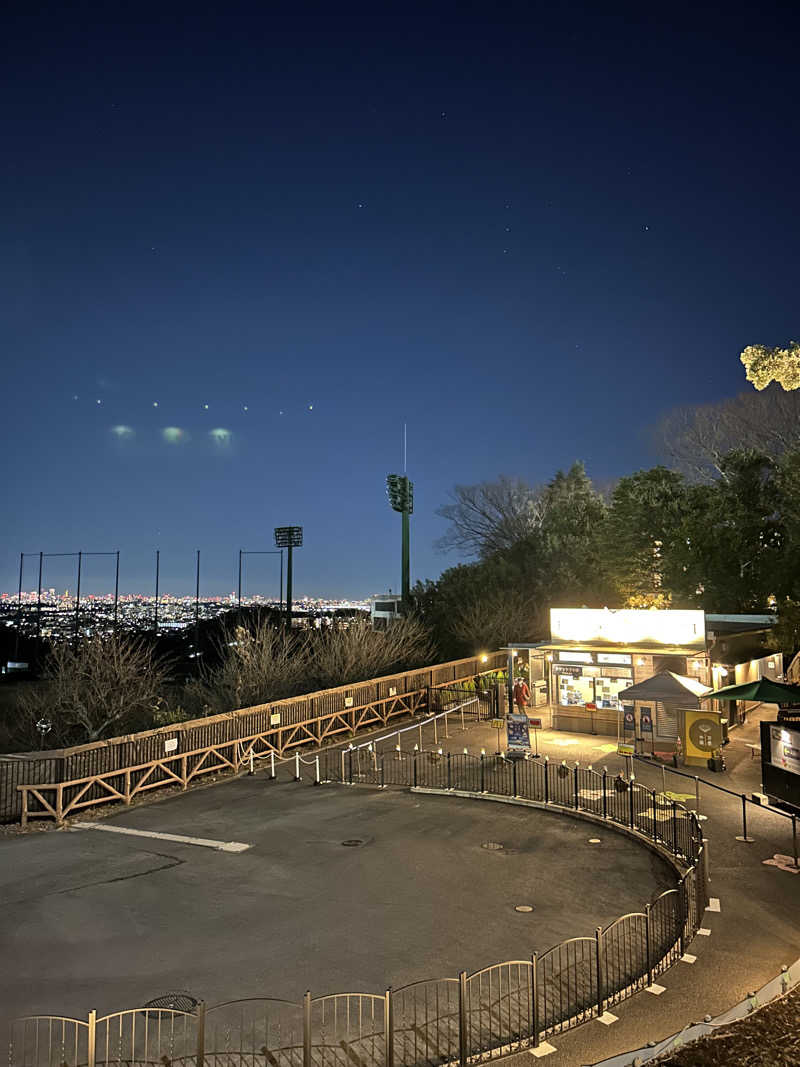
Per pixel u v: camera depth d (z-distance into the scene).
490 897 12.59
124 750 19.59
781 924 11.27
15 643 52.06
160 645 47.12
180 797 20.22
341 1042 8.05
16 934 11.20
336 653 35.28
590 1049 7.83
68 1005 8.99
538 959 10.16
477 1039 8.13
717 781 20.61
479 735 28.25
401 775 22.05
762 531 40.75
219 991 9.32
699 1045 7.16
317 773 21.61
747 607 40.50
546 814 17.84
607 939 10.82
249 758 23.70
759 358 11.75
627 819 16.97
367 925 11.41
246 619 45.38
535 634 46.59
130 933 11.20
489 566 53.25
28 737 26.41
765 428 49.16
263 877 13.76
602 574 49.00
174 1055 7.82
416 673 33.44
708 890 12.76
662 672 23.69
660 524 44.56
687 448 52.34
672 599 42.28
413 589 57.72
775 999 8.28
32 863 14.77
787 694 20.06
